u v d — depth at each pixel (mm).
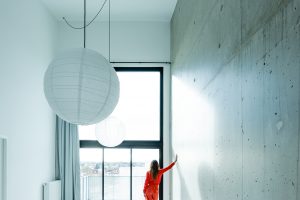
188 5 4844
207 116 3400
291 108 1469
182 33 5504
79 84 2693
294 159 1439
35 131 6000
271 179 1688
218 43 2967
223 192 2701
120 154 7695
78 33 7648
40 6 6375
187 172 4820
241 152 2221
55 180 7113
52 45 7172
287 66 1511
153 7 6914
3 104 4688
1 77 4633
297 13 1419
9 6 4914
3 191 4645
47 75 2773
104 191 7691
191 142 4457
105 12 7180
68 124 7285
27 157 5586
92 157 7684
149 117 7719
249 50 2078
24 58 5520
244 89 2172
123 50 7664
